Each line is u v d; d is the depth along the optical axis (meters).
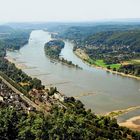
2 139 193.00
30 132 192.50
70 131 196.38
